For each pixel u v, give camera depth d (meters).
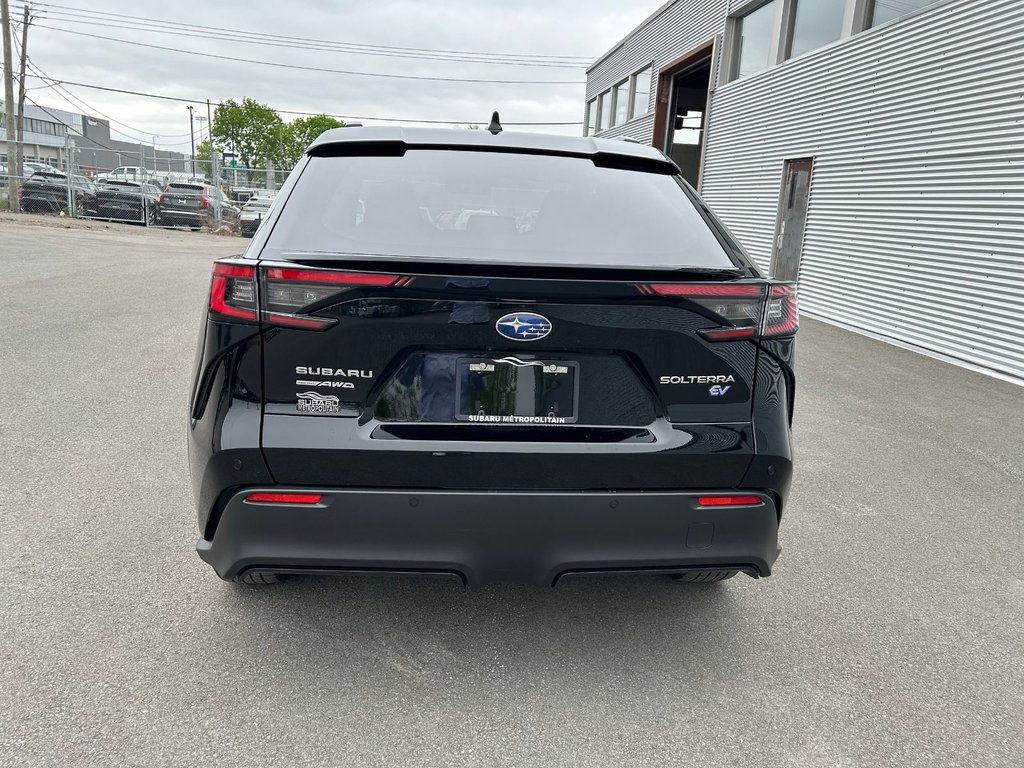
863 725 2.14
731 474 2.12
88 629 2.38
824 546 3.38
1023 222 7.27
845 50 10.50
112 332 6.97
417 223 2.17
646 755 1.97
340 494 1.97
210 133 60.72
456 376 1.99
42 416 4.48
